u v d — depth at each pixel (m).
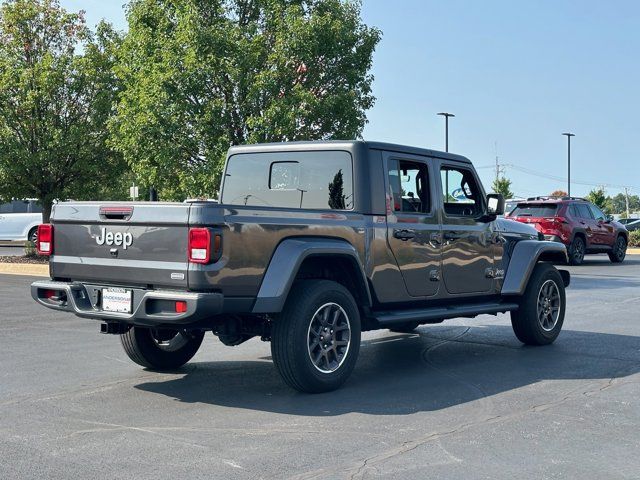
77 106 21.00
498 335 9.68
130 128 17.83
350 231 6.61
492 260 8.19
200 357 8.03
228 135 17.48
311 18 17.42
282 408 5.84
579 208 22.89
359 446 4.85
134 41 18.72
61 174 21.03
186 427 5.30
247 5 18.44
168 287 5.77
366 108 18.69
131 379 6.90
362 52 18.38
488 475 4.31
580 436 5.09
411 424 5.38
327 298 6.28
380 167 6.99
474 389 6.51
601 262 24.86
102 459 4.58
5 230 30.81
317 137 17.89
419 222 7.31
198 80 17.12
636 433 5.17
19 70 20.16
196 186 17.39
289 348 6.09
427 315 7.27
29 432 5.17
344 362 6.44
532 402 6.05
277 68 17.42
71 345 8.77
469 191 8.08
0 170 20.11
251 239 5.83
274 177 7.50
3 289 15.11
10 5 20.50
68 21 21.06
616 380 6.90
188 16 17.06
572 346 8.79
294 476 4.28
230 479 4.23
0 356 8.05
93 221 6.19
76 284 6.32
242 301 5.80
